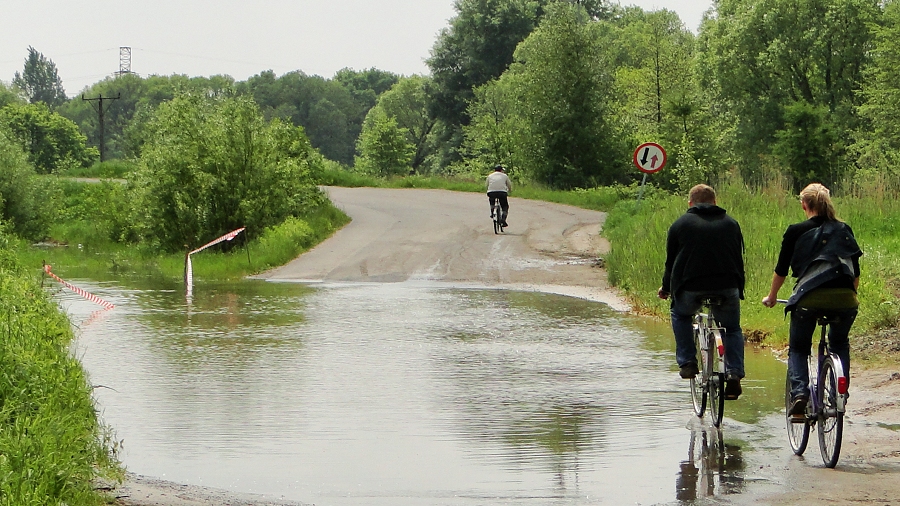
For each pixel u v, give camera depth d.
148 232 56.44
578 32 105.44
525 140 106.75
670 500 12.09
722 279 16.17
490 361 21.86
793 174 85.94
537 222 58.81
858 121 112.44
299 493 12.49
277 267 43.75
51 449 10.98
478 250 46.66
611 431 15.72
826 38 115.56
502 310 30.42
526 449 14.64
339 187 97.94
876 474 13.19
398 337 25.19
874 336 22.97
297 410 17.08
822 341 14.56
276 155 57.62
